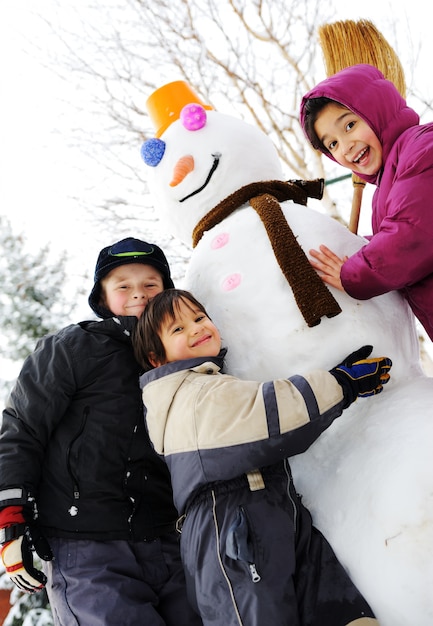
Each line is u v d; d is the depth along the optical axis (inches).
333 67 87.8
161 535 60.6
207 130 77.4
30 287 207.3
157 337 59.9
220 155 76.0
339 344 58.4
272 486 51.8
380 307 62.4
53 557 57.2
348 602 45.8
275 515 49.8
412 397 54.2
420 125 65.5
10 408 63.0
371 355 59.0
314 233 66.4
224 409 51.4
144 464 61.7
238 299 63.6
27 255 212.4
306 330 58.9
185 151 76.4
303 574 48.3
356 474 51.3
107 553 56.7
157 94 85.9
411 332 65.6
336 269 61.5
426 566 43.4
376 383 54.2
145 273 71.7
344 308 59.7
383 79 70.6
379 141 68.8
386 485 47.5
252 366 61.2
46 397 61.2
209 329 59.6
